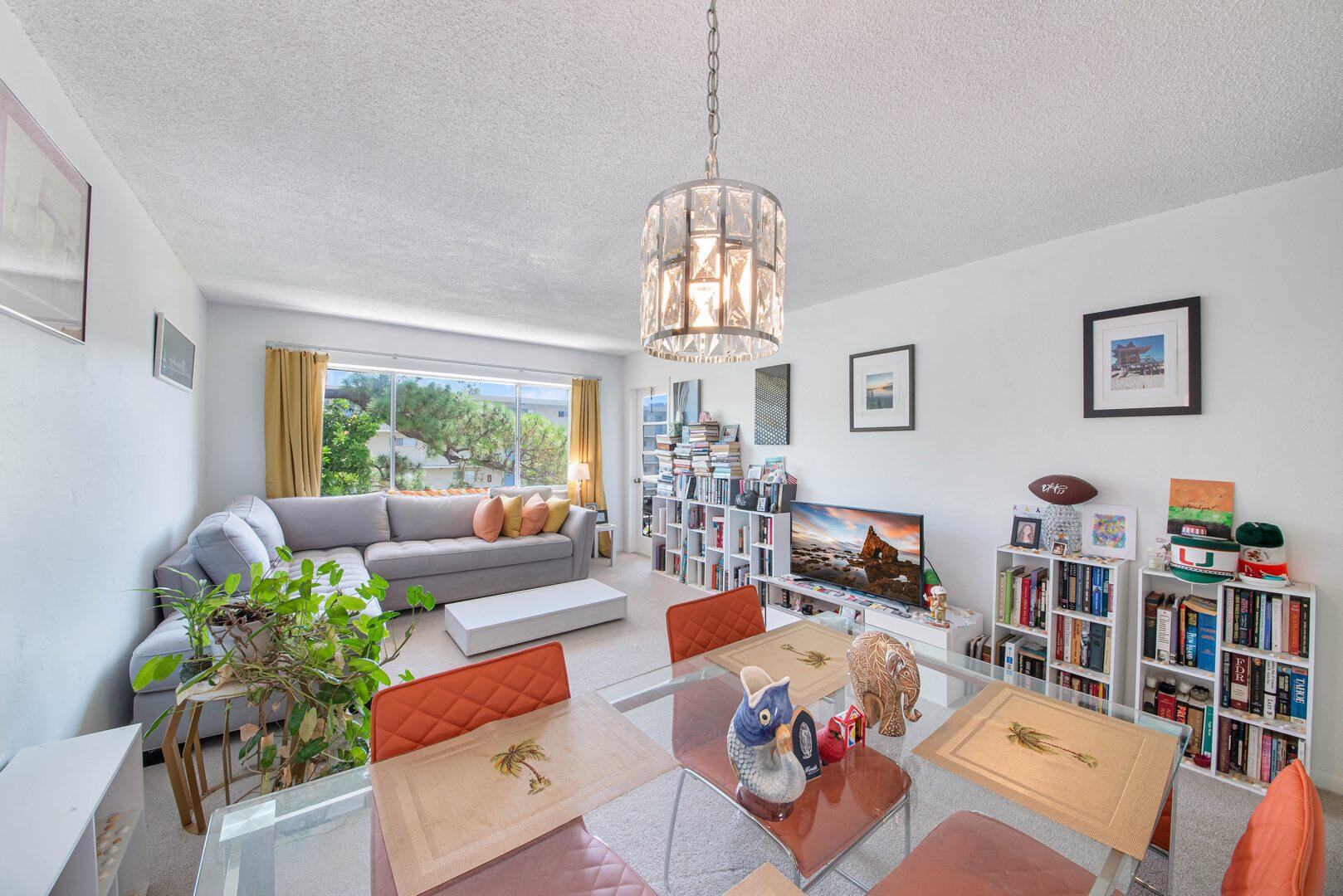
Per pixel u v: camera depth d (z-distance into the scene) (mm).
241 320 4094
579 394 5824
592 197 2221
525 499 5289
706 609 1835
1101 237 2463
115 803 1368
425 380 5133
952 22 1273
